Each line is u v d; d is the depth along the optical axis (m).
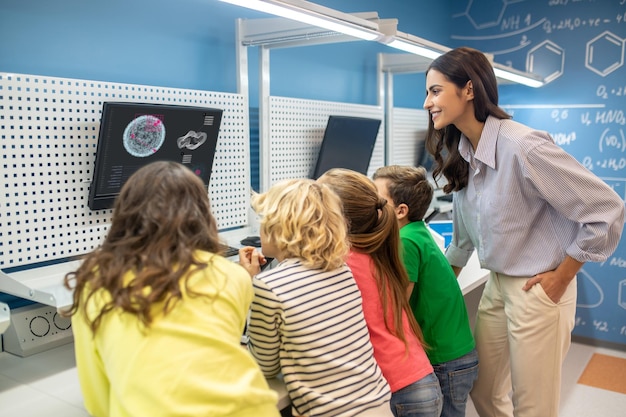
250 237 2.25
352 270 1.49
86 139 1.74
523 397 1.77
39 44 1.74
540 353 1.72
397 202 1.78
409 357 1.50
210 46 2.33
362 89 3.26
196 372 0.95
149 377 0.93
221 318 1.02
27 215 1.62
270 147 2.44
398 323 1.51
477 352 1.95
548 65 3.70
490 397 2.01
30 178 1.61
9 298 1.72
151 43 2.09
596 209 1.55
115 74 1.97
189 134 1.94
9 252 1.59
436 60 1.74
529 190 1.65
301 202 1.31
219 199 2.23
